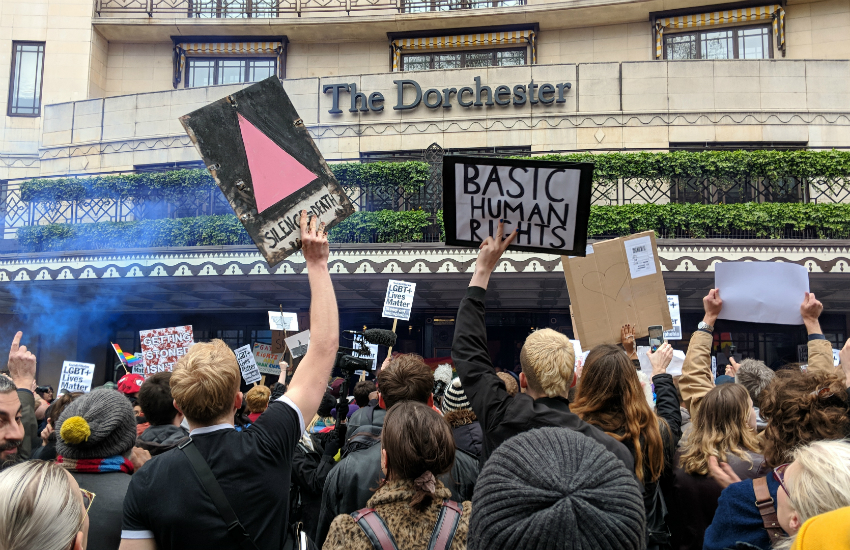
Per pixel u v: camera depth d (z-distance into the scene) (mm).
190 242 13070
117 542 2701
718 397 3166
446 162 3010
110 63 18875
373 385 5617
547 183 2951
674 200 13664
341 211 2879
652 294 4316
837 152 11727
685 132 14883
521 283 12367
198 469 2176
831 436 2426
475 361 2812
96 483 2797
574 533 1201
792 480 1710
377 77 15977
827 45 16156
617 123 15055
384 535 2066
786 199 13172
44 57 18047
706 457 3092
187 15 18531
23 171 17812
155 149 16703
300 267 12078
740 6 16484
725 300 4270
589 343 4332
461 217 3094
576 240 2998
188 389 2230
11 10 18266
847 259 10945
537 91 15391
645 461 2877
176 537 2123
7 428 2951
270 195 2820
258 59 18781
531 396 2832
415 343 16031
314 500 4496
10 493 1476
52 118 17500
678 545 3203
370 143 15812
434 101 15742
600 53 17406
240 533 2129
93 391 2980
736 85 14938
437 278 12203
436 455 2213
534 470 1302
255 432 2285
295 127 2924
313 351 2506
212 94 16625
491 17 17297
